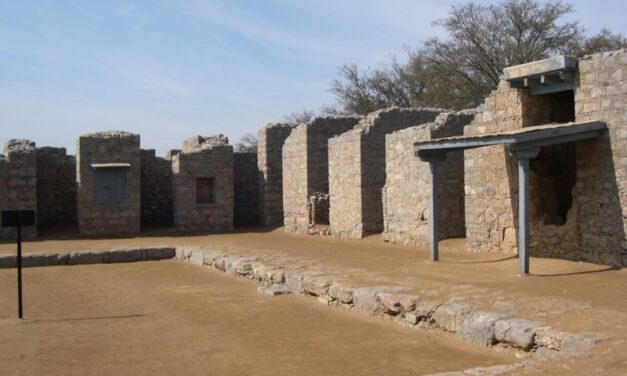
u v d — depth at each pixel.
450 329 9.19
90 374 7.94
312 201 24.77
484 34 34.00
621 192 12.53
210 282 15.66
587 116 13.09
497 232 15.23
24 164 24.42
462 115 18.42
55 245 22.52
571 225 13.55
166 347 9.31
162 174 30.25
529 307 9.20
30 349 9.25
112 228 25.97
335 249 18.89
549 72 13.38
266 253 18.28
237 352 8.90
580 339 7.36
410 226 19.03
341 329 10.04
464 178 17.77
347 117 25.70
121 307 12.75
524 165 11.99
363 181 21.44
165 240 23.94
